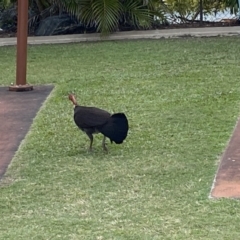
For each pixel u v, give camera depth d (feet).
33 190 25.86
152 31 61.57
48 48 56.08
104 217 22.91
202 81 41.45
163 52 50.90
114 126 27.96
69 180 26.78
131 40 58.65
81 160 29.09
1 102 39.81
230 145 30.09
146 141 31.32
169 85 40.88
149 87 40.57
